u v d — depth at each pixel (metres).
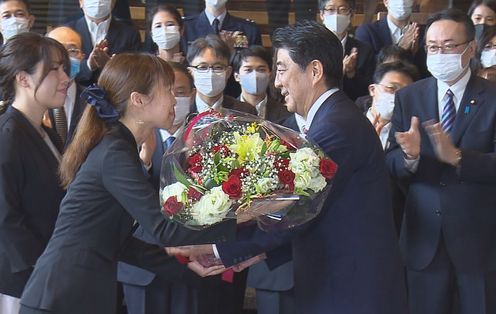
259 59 4.98
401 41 5.74
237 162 2.65
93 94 2.86
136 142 2.96
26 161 3.44
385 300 2.99
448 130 3.91
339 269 3.02
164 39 5.65
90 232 2.84
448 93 3.93
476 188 3.86
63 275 2.79
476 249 3.87
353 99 5.71
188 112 4.12
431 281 3.97
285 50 3.11
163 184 2.79
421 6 6.77
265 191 2.62
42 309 2.77
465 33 3.84
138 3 7.20
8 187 3.37
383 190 3.10
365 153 3.04
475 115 3.87
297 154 2.71
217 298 4.13
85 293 2.79
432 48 3.89
